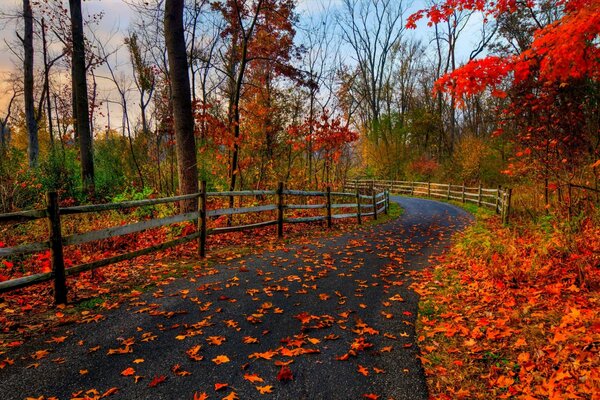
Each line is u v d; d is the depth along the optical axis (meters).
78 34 14.39
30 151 18.67
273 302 4.93
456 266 6.95
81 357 3.43
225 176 14.61
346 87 22.42
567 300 4.69
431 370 3.41
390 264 7.21
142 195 10.76
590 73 5.12
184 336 3.87
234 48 15.27
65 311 4.42
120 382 3.07
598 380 2.88
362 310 4.80
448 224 13.58
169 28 9.67
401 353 3.72
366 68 41.19
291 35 13.97
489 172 24.36
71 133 20.95
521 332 3.96
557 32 4.57
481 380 3.26
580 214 7.00
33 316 4.24
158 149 16.02
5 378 3.06
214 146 14.03
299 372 3.31
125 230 5.39
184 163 9.91
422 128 35.28
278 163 16.81
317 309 4.77
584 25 4.24
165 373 3.21
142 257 7.01
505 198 13.27
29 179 12.55
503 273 5.75
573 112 8.74
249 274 6.09
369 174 37.62
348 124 20.50
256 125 14.81
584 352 3.28
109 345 3.65
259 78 15.80
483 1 6.49
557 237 6.35
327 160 19.00
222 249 7.78
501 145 22.12
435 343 3.93
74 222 9.05
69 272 4.70
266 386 3.08
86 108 14.63
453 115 35.84
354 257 7.67
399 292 5.57
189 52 14.62
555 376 3.11
